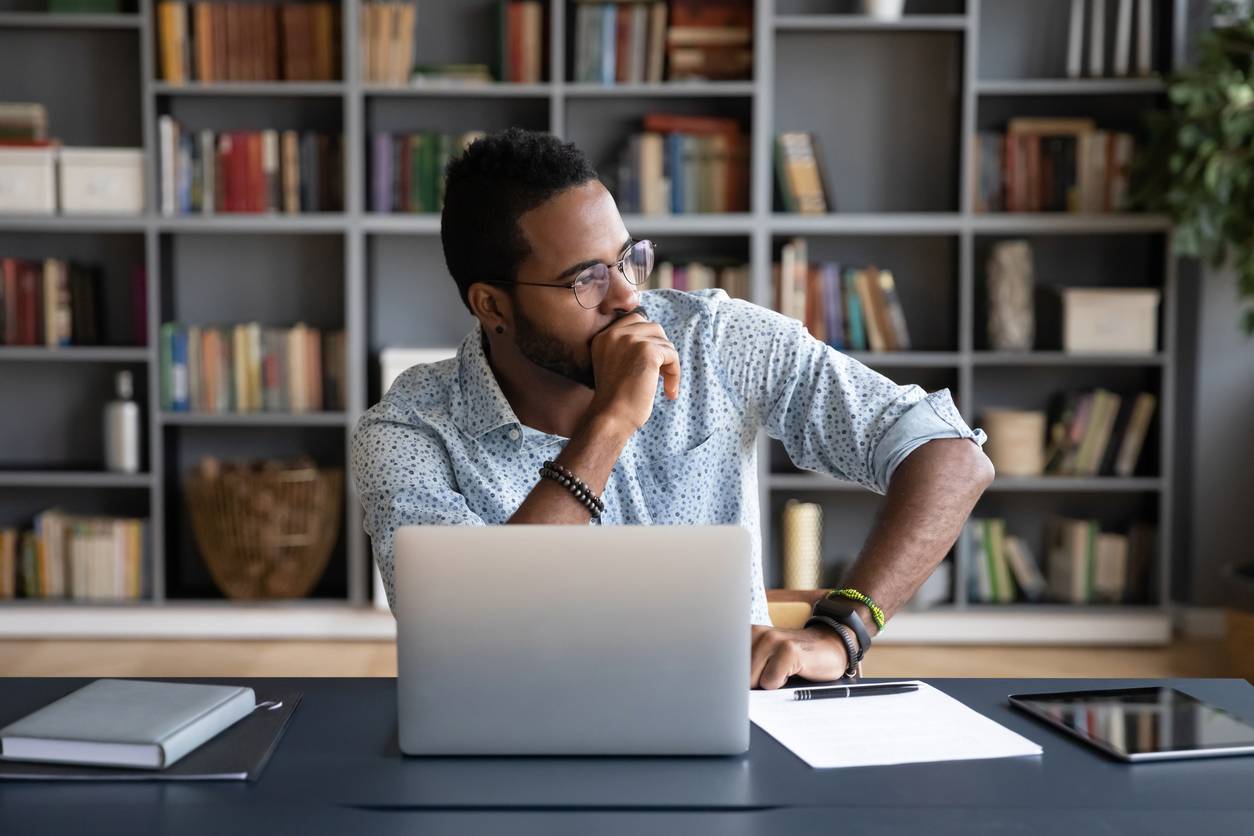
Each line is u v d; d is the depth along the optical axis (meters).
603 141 4.41
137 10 4.31
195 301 4.46
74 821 0.99
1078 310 4.16
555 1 4.11
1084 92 4.27
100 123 4.38
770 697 1.29
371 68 4.13
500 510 1.59
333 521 4.21
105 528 4.22
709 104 4.39
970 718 1.23
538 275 1.46
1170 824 0.98
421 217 4.14
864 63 4.42
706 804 1.02
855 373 1.66
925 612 4.18
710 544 1.11
